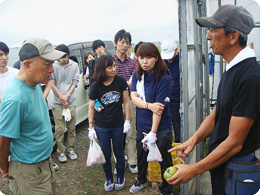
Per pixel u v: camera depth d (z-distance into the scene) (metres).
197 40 2.45
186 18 1.97
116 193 2.94
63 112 3.61
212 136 1.61
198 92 2.54
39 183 1.84
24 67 1.67
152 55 2.21
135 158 3.40
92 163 2.66
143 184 2.94
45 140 1.85
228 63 1.47
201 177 3.10
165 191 2.62
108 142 2.79
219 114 1.52
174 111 3.44
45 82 1.76
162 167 2.54
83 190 3.07
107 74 2.56
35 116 1.74
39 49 1.64
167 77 2.32
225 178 1.54
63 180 3.31
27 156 1.77
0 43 2.62
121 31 3.28
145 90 2.41
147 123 2.47
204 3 3.56
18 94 1.62
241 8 1.41
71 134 3.86
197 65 2.46
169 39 3.27
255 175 1.43
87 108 5.08
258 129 1.39
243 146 1.43
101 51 4.00
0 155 1.66
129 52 4.69
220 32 1.39
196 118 2.62
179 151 1.80
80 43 5.32
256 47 4.93
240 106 1.31
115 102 2.67
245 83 1.30
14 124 1.61
